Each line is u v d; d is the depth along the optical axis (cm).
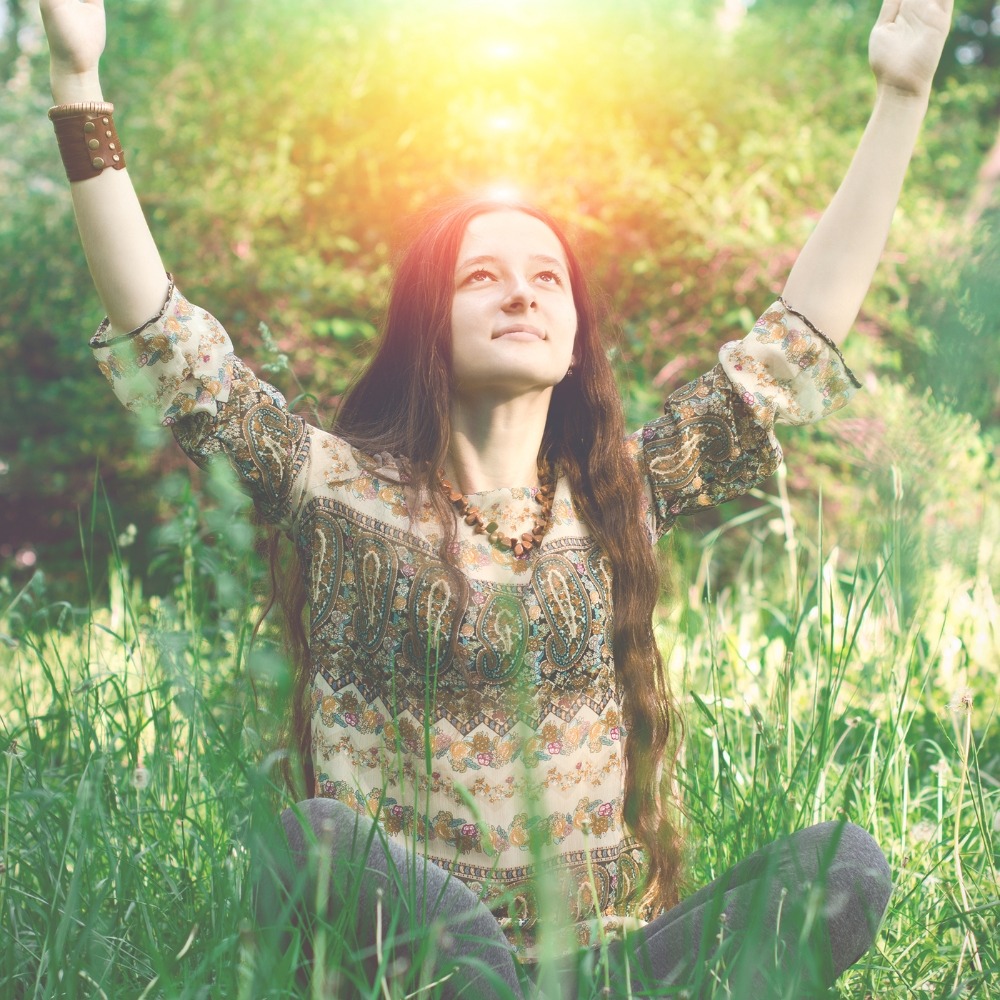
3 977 191
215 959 162
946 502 270
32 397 750
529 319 198
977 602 314
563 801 192
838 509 592
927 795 291
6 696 305
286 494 200
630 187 672
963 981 194
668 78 720
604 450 210
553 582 196
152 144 723
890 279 591
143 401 197
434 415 200
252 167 708
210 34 788
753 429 214
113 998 171
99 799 198
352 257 705
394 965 158
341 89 709
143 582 639
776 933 162
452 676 189
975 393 237
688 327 661
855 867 173
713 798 252
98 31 191
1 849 214
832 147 724
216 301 667
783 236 673
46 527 735
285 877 168
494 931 167
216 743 222
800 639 325
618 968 172
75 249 752
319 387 642
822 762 234
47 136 828
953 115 893
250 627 243
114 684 247
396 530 196
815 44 803
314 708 196
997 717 329
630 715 206
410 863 169
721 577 604
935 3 208
